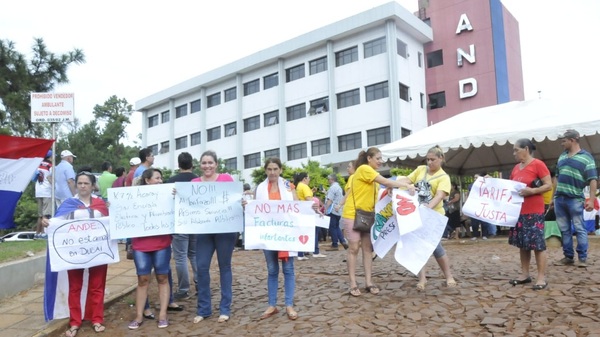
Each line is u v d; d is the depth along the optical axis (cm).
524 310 512
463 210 629
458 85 3241
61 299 564
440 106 3300
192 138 4294
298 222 564
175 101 4469
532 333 445
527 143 617
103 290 575
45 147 736
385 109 3008
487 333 455
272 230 561
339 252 1160
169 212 565
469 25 3216
